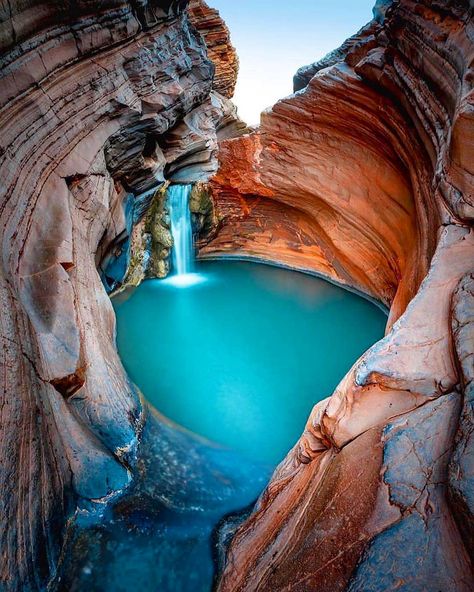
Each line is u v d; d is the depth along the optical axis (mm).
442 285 4848
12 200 5488
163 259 15133
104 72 7996
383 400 4090
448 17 6137
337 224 13039
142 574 4797
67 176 7074
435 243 6402
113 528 5188
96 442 5836
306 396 9461
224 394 9430
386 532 3012
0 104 5426
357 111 10086
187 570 4895
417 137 7680
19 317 4594
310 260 15719
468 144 4977
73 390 5781
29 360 4547
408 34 7395
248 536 4758
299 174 13266
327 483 3961
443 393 3863
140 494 5758
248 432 8195
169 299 14055
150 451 6746
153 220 14375
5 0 5137
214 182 16109
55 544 4500
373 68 8781
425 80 6859
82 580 4617
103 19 7527
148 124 9781
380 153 10125
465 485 2824
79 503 5199
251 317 13000
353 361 10828
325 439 4844
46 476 4465
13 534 3596
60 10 6336
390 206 10141
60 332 5566
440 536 2844
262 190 14977
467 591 2518
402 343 4328
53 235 6324
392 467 3404
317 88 10844
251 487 6543
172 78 10484
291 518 4230
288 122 12438
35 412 4359
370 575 2818
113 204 9859
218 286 15195
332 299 14008
